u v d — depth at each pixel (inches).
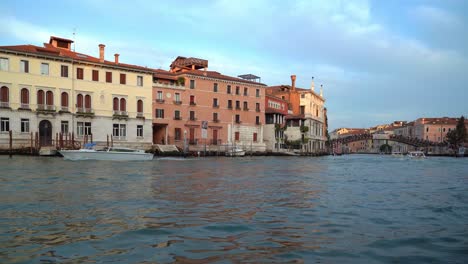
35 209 407.8
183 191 571.5
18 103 1707.7
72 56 1926.7
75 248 267.6
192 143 2333.9
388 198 539.5
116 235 303.3
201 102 2399.1
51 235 301.3
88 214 384.2
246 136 2650.1
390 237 310.5
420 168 1491.1
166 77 2239.2
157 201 470.0
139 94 2091.5
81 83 1892.2
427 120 5369.1
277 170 1130.0
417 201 513.7
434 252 270.7
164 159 1790.1
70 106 1851.6
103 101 1961.1
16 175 794.8
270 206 446.9
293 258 251.6
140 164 1304.1
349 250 272.1
